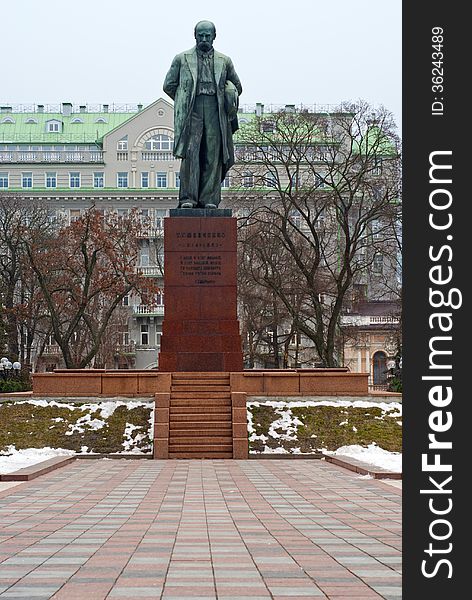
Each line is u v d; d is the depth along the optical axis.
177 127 33.59
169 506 15.44
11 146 97.44
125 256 52.78
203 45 34.09
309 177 61.78
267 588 8.92
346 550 11.09
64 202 94.00
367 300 69.88
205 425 26.62
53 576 9.49
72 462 24.61
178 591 8.77
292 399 29.61
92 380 30.08
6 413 28.47
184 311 31.69
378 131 46.88
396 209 46.66
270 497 16.73
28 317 55.56
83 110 104.88
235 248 31.95
